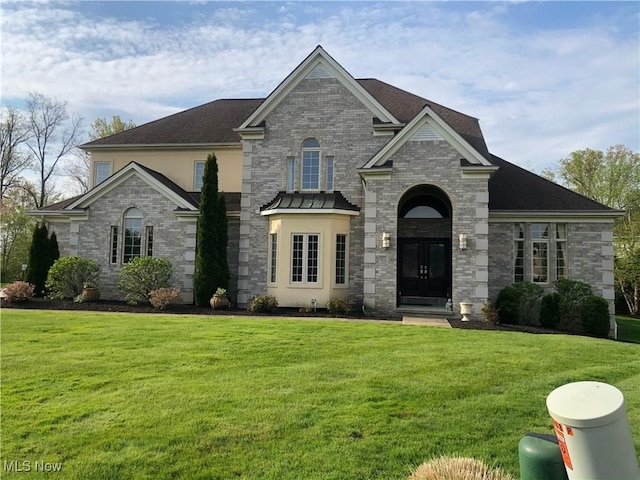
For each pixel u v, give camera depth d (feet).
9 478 15.33
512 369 29.37
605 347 37.93
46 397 22.90
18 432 18.74
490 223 61.98
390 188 56.75
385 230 56.59
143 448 17.43
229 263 67.21
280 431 18.93
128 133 80.94
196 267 62.03
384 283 56.18
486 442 18.22
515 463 16.43
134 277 60.70
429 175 55.93
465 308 52.75
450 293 66.74
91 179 79.00
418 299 67.97
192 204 66.13
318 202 61.67
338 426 19.45
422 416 20.83
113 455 16.88
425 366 29.50
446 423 20.04
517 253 61.62
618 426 9.55
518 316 56.08
